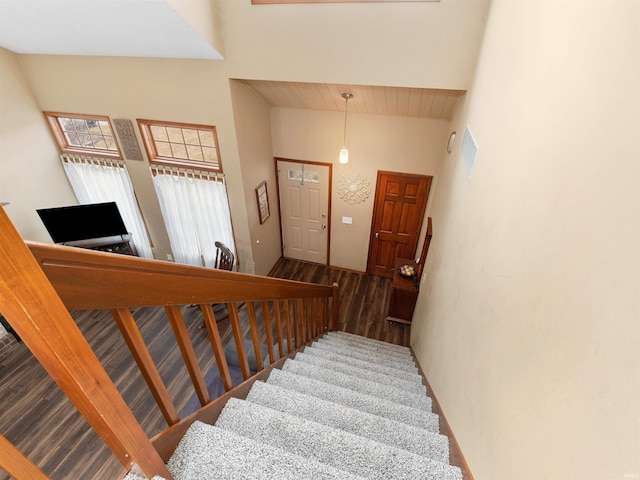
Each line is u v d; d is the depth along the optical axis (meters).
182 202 4.44
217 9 2.93
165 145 4.20
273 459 1.07
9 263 0.48
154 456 0.88
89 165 4.39
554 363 0.87
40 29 2.98
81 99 3.90
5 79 3.68
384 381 2.40
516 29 1.64
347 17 2.73
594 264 0.76
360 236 5.18
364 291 5.14
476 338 1.59
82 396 0.66
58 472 2.66
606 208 0.74
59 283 0.61
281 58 3.09
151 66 3.47
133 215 4.76
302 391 1.89
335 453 1.28
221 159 3.99
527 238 1.18
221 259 4.33
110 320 4.10
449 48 2.67
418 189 4.48
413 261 4.59
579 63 0.97
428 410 2.03
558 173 1.01
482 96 2.19
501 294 1.36
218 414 1.34
